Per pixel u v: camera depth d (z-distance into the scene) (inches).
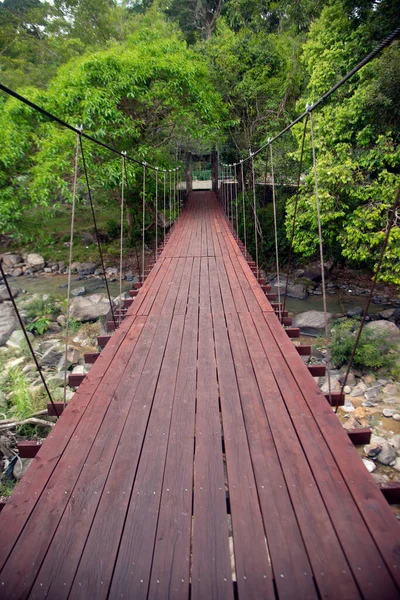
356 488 56.2
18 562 47.3
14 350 243.4
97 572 45.9
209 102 342.0
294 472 60.1
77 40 513.0
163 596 43.1
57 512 54.2
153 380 89.4
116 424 73.7
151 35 362.0
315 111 270.5
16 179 331.6
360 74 234.4
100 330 262.8
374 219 230.5
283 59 374.0
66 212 549.6
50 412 88.0
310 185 260.1
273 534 49.8
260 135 396.5
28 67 541.6
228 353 101.8
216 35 448.1
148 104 323.0
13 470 137.3
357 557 46.2
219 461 63.7
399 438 150.9
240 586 44.0
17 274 427.2
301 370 91.1
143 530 51.4
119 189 369.7
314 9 326.0
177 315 130.8
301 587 43.5
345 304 316.2
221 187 495.8
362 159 232.5
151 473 61.3
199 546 49.1
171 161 434.9
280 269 400.2
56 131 301.6
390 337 237.8
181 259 217.2
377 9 239.8
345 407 174.9
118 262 435.8
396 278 229.9
